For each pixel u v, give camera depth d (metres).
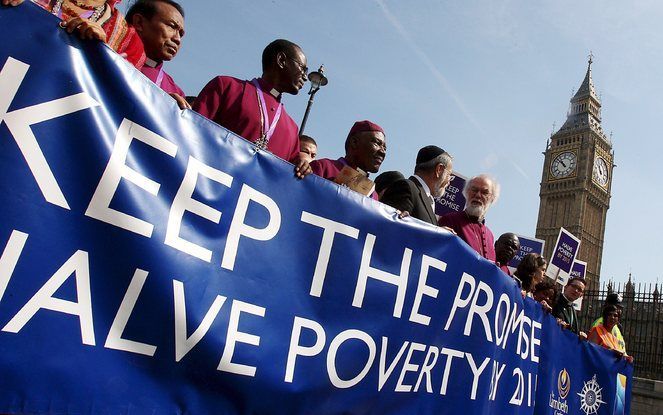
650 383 15.57
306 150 4.54
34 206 1.51
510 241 4.80
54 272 1.54
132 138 1.74
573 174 76.31
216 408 1.93
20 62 1.51
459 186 7.72
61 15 2.02
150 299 1.75
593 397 5.65
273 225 2.19
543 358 4.76
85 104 1.63
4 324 1.44
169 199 1.84
